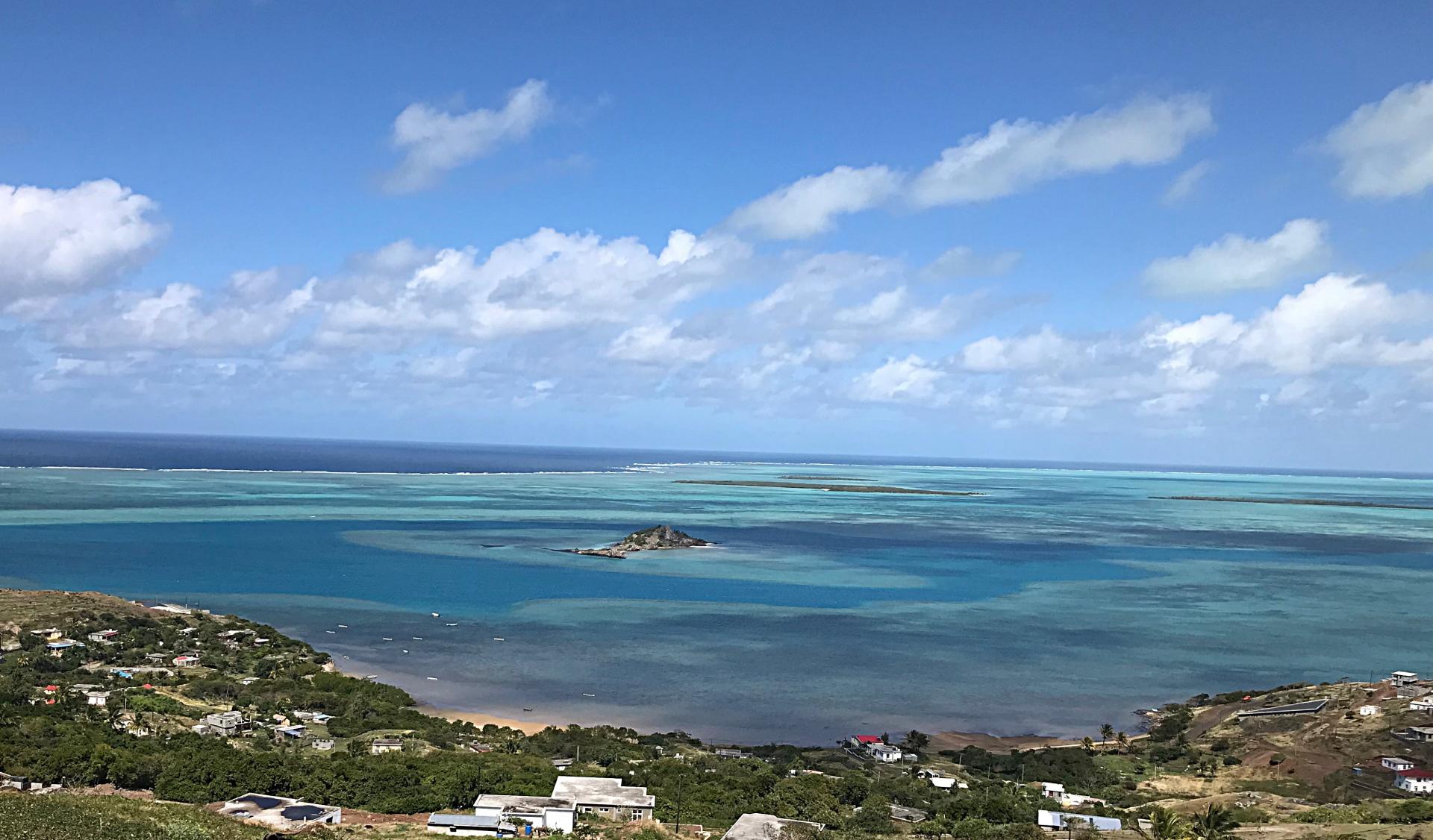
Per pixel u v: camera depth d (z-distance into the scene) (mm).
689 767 70938
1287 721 89312
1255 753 83000
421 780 61562
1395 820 62344
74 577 151125
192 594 141625
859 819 61562
